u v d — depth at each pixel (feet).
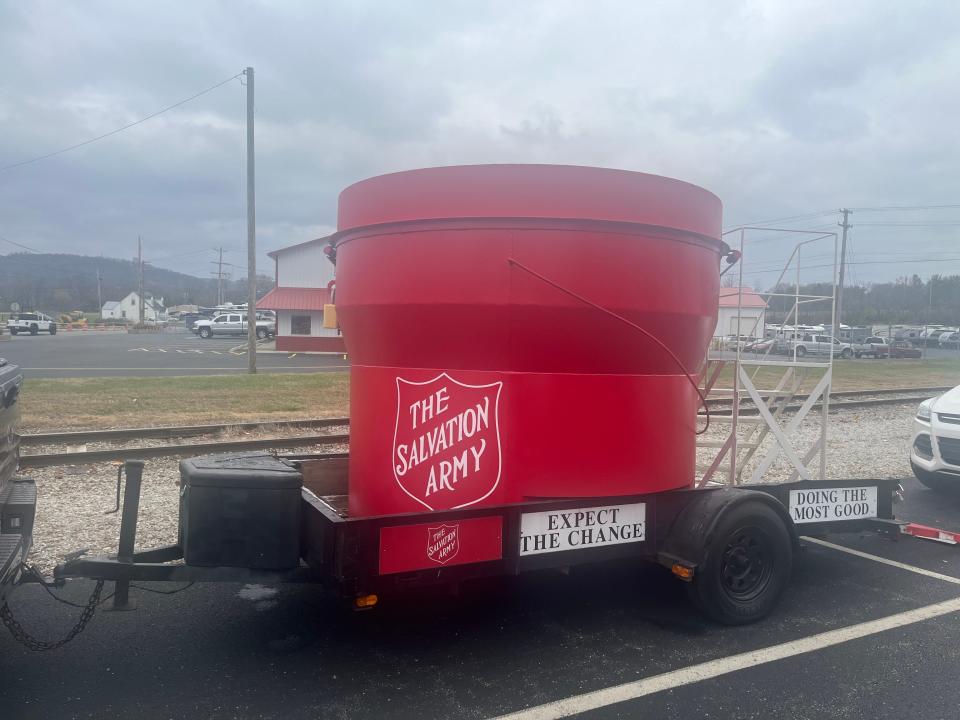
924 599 17.66
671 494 15.83
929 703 12.64
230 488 13.24
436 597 17.38
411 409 15.21
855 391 67.10
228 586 17.79
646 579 18.76
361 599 12.92
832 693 12.96
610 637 15.28
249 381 69.46
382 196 15.08
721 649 14.73
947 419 27.58
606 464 15.01
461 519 13.69
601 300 14.39
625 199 14.52
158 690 12.70
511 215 14.21
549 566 14.55
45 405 48.67
